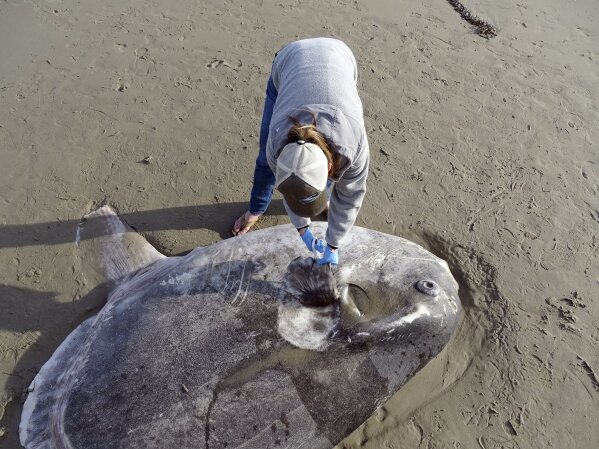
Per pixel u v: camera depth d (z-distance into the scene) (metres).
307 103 2.19
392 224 4.22
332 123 2.09
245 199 4.30
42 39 5.32
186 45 5.38
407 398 3.34
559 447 3.20
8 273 3.73
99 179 4.29
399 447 3.15
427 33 5.74
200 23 5.63
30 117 4.64
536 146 4.80
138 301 3.13
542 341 3.62
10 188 4.17
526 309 3.79
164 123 4.70
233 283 3.13
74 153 4.43
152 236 4.04
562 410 3.33
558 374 3.48
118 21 5.58
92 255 3.83
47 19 5.54
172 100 4.88
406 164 4.59
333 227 2.72
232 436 2.69
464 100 5.12
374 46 5.55
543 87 5.29
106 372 2.84
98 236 3.93
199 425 2.68
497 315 3.75
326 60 2.40
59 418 2.84
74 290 3.67
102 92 4.88
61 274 3.74
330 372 2.89
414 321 3.06
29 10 5.62
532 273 3.97
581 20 6.04
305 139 1.94
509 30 5.85
